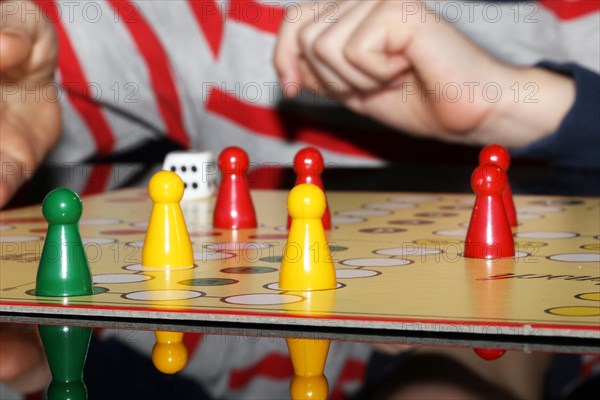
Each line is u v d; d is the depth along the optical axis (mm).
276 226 1310
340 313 724
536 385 517
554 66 2166
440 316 706
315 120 2637
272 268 964
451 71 2078
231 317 724
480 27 2521
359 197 1676
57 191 828
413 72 2203
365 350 620
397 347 630
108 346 636
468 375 540
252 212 1303
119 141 2715
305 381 537
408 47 2080
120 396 500
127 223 1354
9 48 1827
